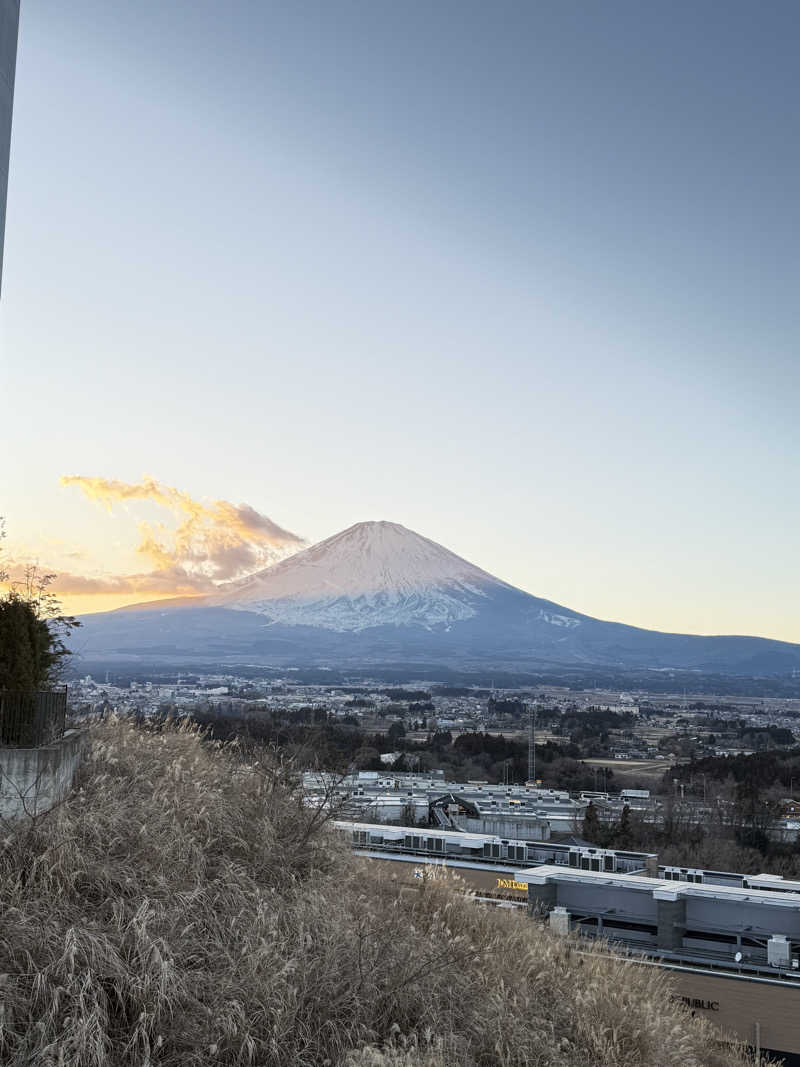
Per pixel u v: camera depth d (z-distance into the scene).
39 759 12.11
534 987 13.92
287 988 10.68
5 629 13.36
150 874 11.77
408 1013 11.65
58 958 9.88
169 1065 9.54
